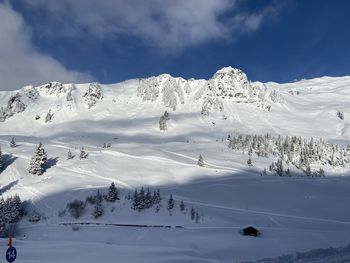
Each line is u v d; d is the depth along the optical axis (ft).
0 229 361.92
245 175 586.04
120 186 499.92
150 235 345.10
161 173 568.00
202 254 259.80
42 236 358.64
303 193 494.18
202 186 506.07
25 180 525.34
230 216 395.75
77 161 608.19
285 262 105.91
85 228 375.04
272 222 381.40
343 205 450.71
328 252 112.27
